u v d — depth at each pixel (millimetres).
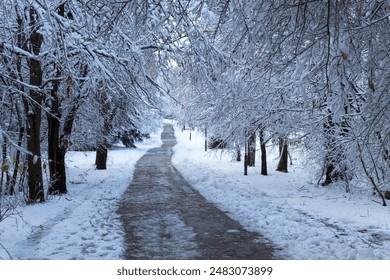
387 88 6629
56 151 15453
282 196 15414
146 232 9742
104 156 26625
